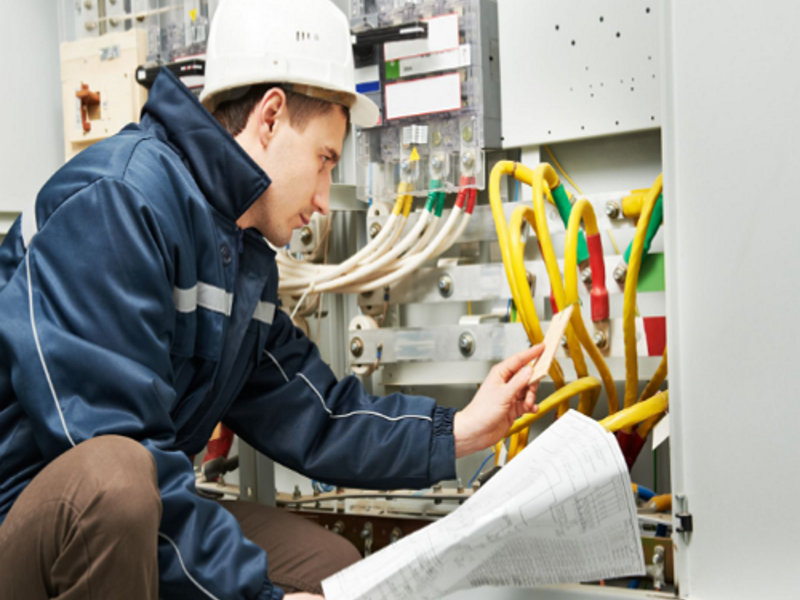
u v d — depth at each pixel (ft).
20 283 3.12
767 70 3.26
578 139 5.41
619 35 5.19
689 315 3.55
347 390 4.43
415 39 5.39
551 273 4.55
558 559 3.13
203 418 3.94
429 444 4.15
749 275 3.34
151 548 2.80
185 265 3.39
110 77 6.28
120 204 3.16
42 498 2.79
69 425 2.91
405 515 5.34
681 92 3.58
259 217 3.94
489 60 5.45
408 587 3.00
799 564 3.20
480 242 5.86
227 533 3.07
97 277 3.06
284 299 5.83
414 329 5.45
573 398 5.47
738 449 3.39
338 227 6.28
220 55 4.05
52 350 2.96
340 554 4.28
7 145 6.34
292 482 6.44
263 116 3.84
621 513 3.04
